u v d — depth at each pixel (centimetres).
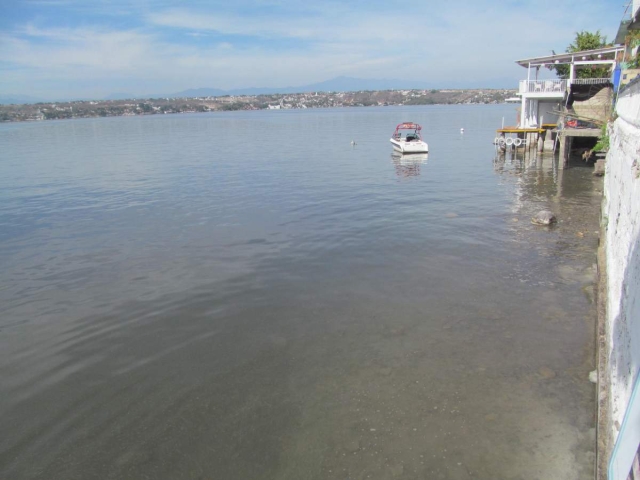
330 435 664
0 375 836
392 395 744
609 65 3556
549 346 860
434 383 769
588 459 597
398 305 1052
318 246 1464
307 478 595
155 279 1236
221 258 1377
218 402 745
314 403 734
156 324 1000
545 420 671
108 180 2789
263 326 979
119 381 808
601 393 634
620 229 751
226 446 653
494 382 764
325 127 7894
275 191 2330
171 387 787
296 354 873
